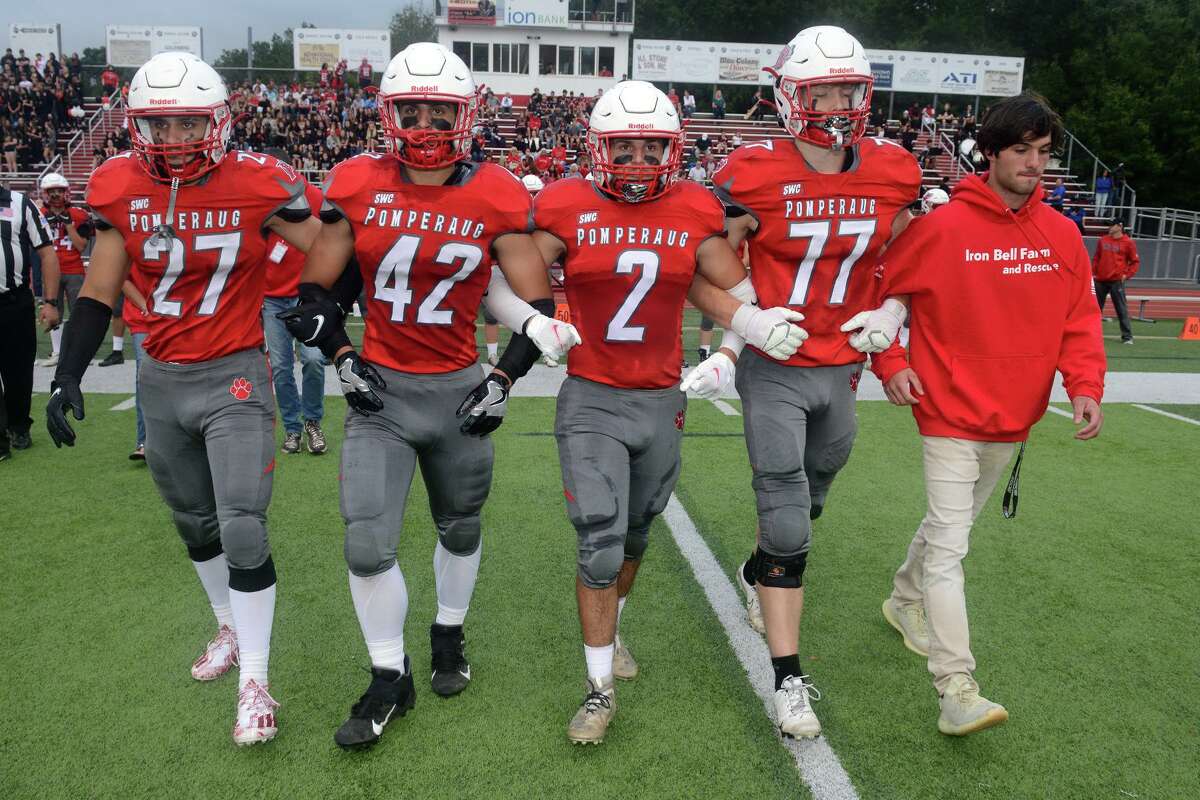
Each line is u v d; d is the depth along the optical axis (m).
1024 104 2.51
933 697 2.88
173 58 2.49
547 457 5.37
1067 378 2.68
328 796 2.36
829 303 2.81
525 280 2.62
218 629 3.23
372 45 29.91
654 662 3.07
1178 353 9.95
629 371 2.65
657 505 2.81
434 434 2.64
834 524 4.41
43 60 27.56
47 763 2.47
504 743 2.60
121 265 2.63
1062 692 2.91
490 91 27.33
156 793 2.36
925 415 2.74
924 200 7.63
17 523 4.22
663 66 26.53
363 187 2.54
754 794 2.39
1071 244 2.64
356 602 2.62
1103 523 4.44
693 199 2.65
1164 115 33.84
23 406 5.32
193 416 2.63
